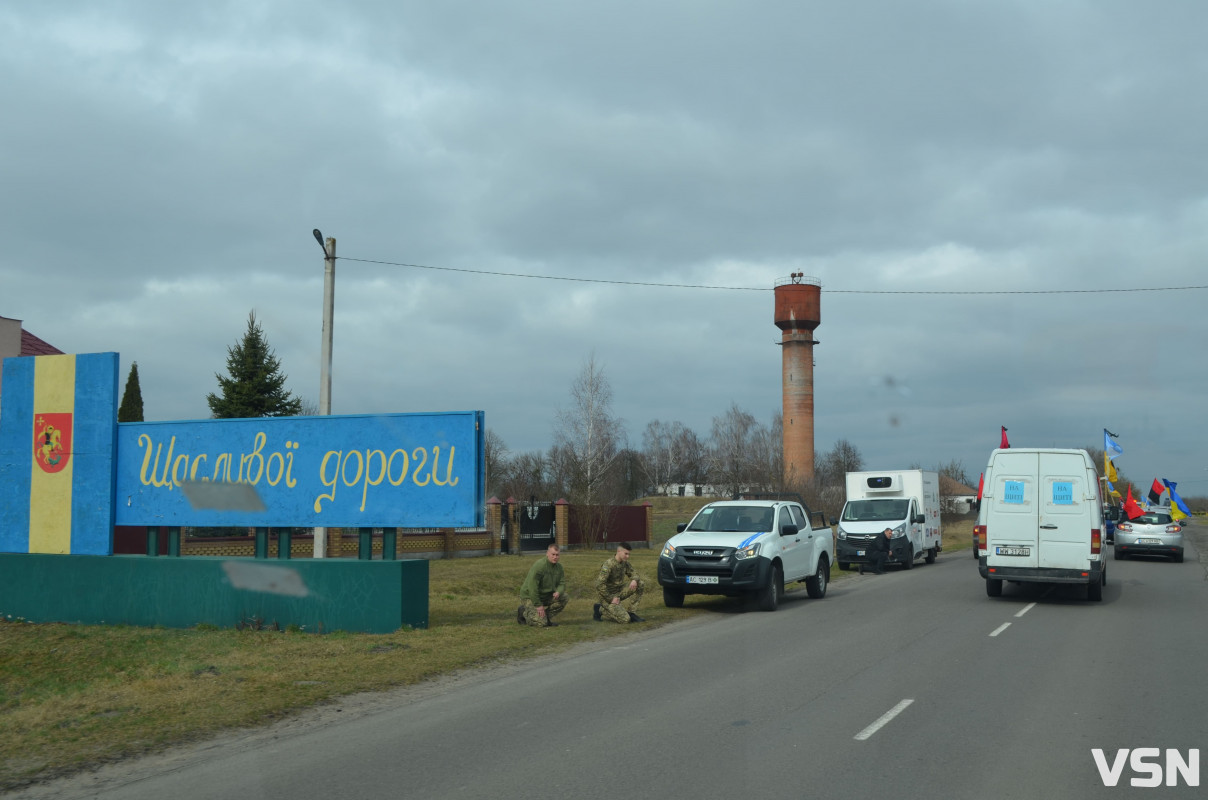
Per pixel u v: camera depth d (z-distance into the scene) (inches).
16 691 391.2
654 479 4227.4
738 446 2824.8
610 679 372.2
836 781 230.7
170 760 259.3
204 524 547.5
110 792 230.5
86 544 566.6
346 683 363.3
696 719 298.4
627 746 264.7
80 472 572.4
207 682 365.7
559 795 220.4
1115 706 319.3
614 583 566.9
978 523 692.7
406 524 514.0
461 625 532.7
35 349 1245.1
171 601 537.0
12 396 593.0
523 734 280.7
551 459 2506.2
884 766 244.2
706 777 234.1
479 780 233.0
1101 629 526.0
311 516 530.9
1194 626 540.7
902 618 581.3
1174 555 1214.9
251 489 542.0
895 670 389.1
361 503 522.9
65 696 356.2
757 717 301.1
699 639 489.7
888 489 1150.3
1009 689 348.5
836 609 639.8
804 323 2699.3
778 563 642.2
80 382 578.2
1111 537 1630.2
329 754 261.0
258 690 348.8
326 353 788.6
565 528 1400.1
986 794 221.9
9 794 230.5
